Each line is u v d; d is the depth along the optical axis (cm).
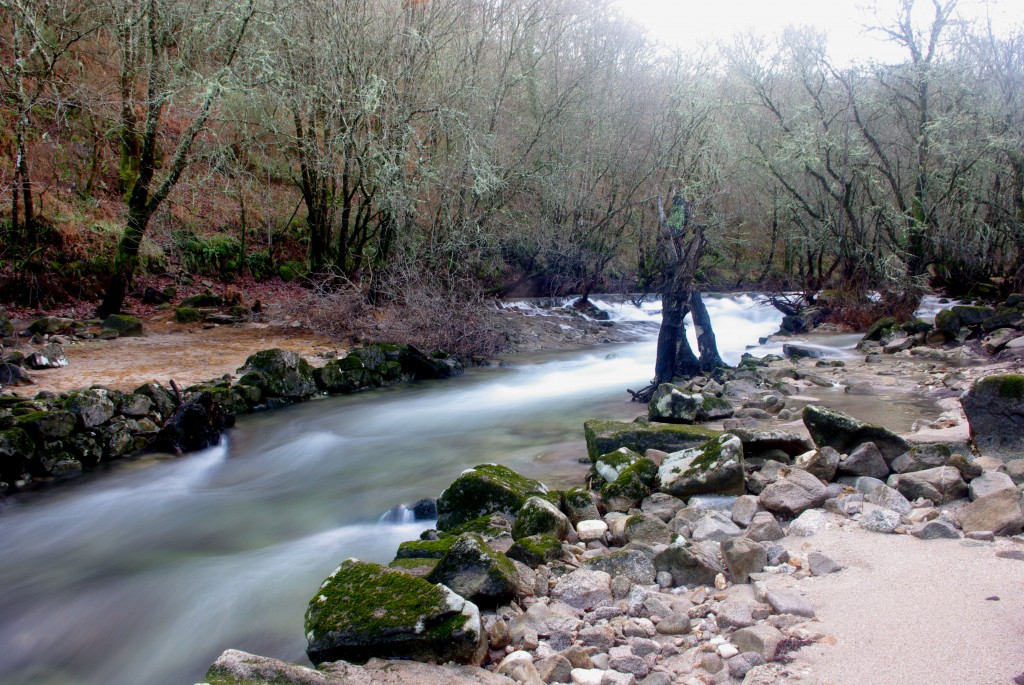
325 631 333
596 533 479
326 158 1579
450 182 1573
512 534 474
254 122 1642
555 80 1931
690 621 344
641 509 517
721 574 388
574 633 341
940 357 1121
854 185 2012
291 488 711
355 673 310
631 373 1273
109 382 988
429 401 1083
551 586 396
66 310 1461
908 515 448
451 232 1559
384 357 1229
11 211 1477
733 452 524
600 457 620
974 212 1825
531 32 1817
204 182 1673
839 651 295
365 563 376
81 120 1653
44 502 675
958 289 1894
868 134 1847
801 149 1802
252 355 1085
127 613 457
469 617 330
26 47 1384
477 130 1571
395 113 1504
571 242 2103
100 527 616
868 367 1111
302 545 550
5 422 732
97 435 791
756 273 2769
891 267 1694
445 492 536
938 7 1794
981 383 550
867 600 338
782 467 558
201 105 1372
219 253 1905
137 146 1722
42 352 1102
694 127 2142
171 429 830
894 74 1864
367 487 695
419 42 1543
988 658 279
